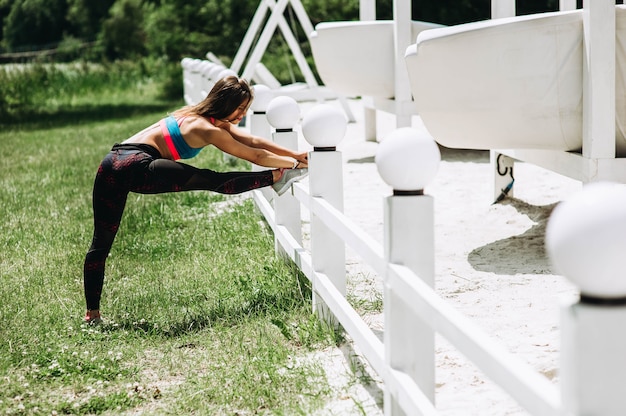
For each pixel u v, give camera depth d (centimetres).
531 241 569
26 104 2461
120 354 402
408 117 857
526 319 407
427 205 270
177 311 467
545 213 644
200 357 400
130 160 446
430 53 509
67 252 623
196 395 352
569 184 752
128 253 615
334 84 966
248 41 1477
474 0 2705
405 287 259
